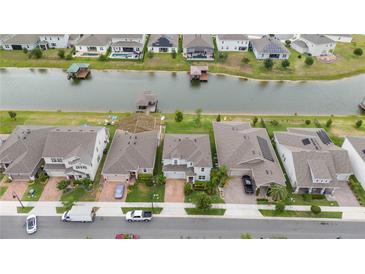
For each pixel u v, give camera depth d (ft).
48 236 163.43
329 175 182.70
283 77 326.24
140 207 178.60
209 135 233.96
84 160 187.52
